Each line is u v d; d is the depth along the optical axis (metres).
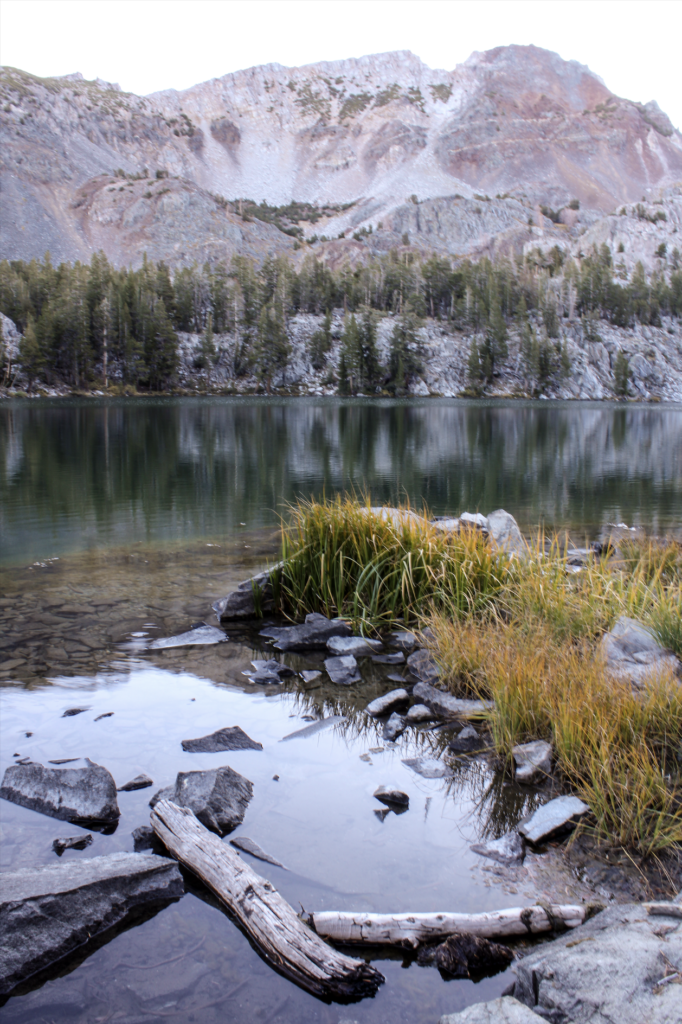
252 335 167.38
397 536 8.80
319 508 9.36
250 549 12.53
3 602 8.96
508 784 4.71
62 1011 2.72
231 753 5.02
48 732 5.29
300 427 52.31
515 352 182.62
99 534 13.86
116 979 2.90
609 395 182.12
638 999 2.48
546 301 195.12
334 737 5.38
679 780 4.42
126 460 28.62
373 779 4.71
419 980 2.95
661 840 3.85
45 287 152.88
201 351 161.50
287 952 2.96
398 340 160.50
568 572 8.83
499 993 2.89
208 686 6.36
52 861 3.65
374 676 6.75
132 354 139.75
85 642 7.49
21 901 3.06
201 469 25.97
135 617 8.42
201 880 3.51
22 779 4.39
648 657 6.29
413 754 5.12
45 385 127.00
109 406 86.12
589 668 5.63
